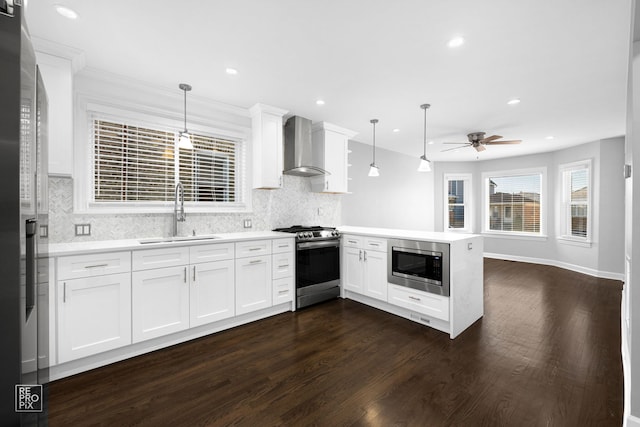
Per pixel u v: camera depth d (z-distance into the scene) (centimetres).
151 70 250
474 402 172
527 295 384
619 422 154
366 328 279
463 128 423
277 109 340
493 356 226
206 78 264
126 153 275
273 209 382
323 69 247
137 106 278
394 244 309
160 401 173
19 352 81
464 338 258
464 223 681
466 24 185
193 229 313
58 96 211
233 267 278
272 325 287
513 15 176
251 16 179
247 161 355
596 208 487
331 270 363
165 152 298
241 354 230
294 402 172
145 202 285
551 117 370
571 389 183
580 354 228
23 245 83
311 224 426
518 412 163
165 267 237
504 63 235
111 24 187
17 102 79
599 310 328
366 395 179
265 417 160
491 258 652
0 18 77
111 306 212
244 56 227
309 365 213
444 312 265
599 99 310
